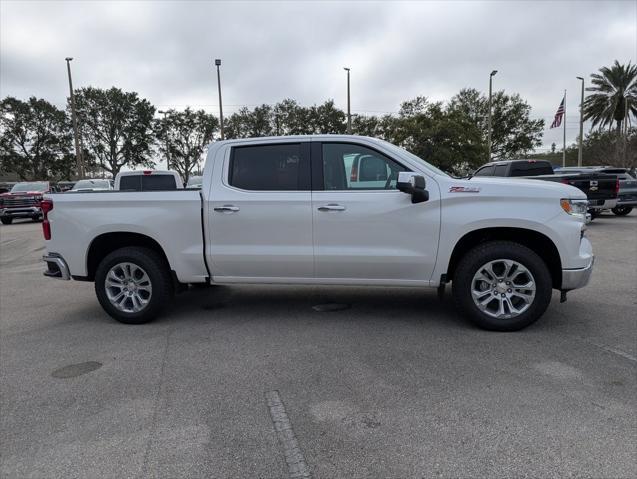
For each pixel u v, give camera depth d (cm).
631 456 260
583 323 488
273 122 5522
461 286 466
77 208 524
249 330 495
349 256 478
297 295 634
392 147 481
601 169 1716
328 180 485
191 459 270
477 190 456
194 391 355
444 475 249
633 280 676
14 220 2572
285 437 290
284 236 487
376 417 310
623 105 4525
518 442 276
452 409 317
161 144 6500
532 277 452
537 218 445
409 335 464
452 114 3288
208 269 508
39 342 479
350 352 424
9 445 291
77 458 275
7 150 6169
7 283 807
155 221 505
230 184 499
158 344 462
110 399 347
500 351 417
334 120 5372
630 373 366
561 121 3825
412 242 467
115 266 523
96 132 6347
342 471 255
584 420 298
